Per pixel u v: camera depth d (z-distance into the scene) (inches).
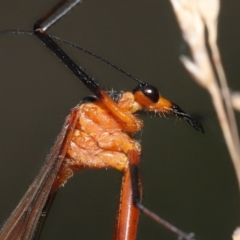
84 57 3.6
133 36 3.6
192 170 3.4
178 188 3.4
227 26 3.5
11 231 3.2
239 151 2.9
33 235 3.2
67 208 3.6
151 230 3.4
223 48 3.5
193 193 3.4
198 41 2.9
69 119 3.3
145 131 3.5
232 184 3.3
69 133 3.3
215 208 3.3
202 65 2.9
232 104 2.9
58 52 3.2
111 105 3.3
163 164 3.5
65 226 3.5
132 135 3.3
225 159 3.4
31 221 3.2
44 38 3.2
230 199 3.3
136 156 3.3
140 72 3.6
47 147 3.6
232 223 3.3
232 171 3.3
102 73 3.6
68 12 3.2
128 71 3.6
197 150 3.4
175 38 3.6
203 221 3.3
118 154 3.3
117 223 3.3
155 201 3.4
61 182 3.3
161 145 3.5
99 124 3.3
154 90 3.3
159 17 3.6
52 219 3.6
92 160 3.3
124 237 3.2
